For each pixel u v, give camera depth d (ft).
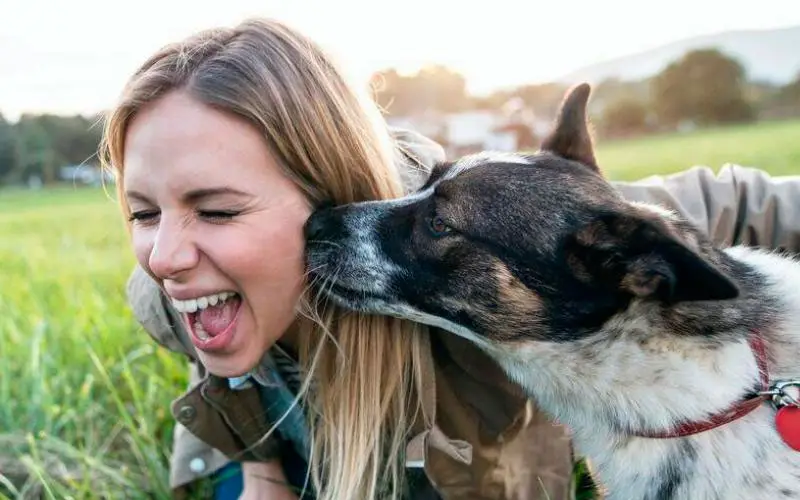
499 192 2.17
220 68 1.99
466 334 2.23
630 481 2.19
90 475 2.68
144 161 1.95
